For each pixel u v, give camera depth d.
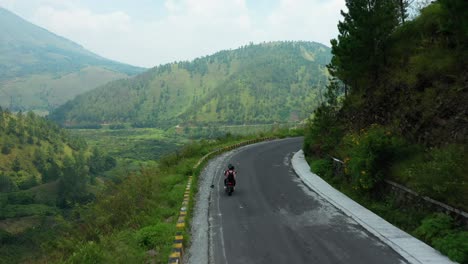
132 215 12.93
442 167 9.55
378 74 18.11
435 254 8.18
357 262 8.05
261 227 10.94
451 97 11.89
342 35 20.33
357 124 18.39
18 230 91.25
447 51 13.75
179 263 8.48
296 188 16.30
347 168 14.71
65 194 138.50
